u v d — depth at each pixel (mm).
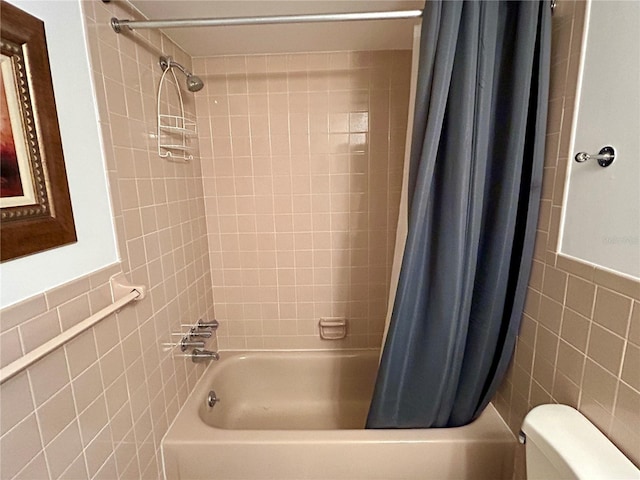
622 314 811
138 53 1225
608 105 860
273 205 1914
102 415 965
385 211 1904
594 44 904
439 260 1208
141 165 1224
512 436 1300
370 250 1959
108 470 992
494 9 1063
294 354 2057
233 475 1357
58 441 803
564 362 1013
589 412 915
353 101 1791
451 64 1061
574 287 972
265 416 1991
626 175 807
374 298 2023
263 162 1866
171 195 1479
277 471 1348
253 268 1998
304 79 1776
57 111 816
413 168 1188
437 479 1336
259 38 1558
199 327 1735
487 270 1248
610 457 794
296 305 2043
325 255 1974
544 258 1111
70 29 869
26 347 709
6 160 678
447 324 1228
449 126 1129
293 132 1830
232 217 1933
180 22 1083
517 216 1225
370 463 1328
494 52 1092
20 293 704
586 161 931
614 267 841
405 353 1322
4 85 677
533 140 1116
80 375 877
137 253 1176
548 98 1092
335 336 2064
